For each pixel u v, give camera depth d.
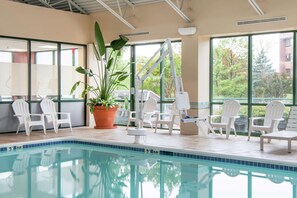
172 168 6.27
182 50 9.59
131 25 10.43
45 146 8.52
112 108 10.62
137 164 6.60
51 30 10.45
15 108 9.64
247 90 9.21
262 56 8.96
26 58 10.05
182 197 4.66
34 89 10.24
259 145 7.56
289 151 6.70
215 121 9.77
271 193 4.79
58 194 4.75
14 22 9.68
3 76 9.61
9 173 5.92
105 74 10.58
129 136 9.07
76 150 8.03
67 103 11.01
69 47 11.01
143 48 10.96
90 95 11.42
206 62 9.64
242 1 8.62
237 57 9.34
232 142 7.98
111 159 7.05
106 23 11.10
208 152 6.80
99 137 8.93
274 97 8.83
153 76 10.79
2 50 9.58
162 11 9.92
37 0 10.48
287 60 8.59
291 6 7.99
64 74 10.92
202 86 9.49
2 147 7.79
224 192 4.87
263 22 8.37
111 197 4.64
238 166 6.37
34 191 4.88
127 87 11.05
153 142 8.06
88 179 5.54
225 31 8.90
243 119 9.28
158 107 10.70
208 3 9.12
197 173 5.92
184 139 8.48
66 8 11.29
